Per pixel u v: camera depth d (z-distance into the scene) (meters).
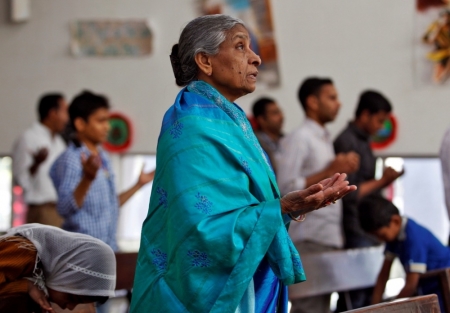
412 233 4.94
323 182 2.69
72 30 8.55
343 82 8.52
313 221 5.56
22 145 7.05
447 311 3.96
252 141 2.92
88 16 8.55
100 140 5.25
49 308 2.87
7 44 8.56
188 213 2.65
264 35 8.48
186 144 2.74
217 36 2.91
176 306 2.66
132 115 8.50
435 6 8.48
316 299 5.33
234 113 2.89
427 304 2.74
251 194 2.75
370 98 6.16
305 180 5.37
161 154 2.80
